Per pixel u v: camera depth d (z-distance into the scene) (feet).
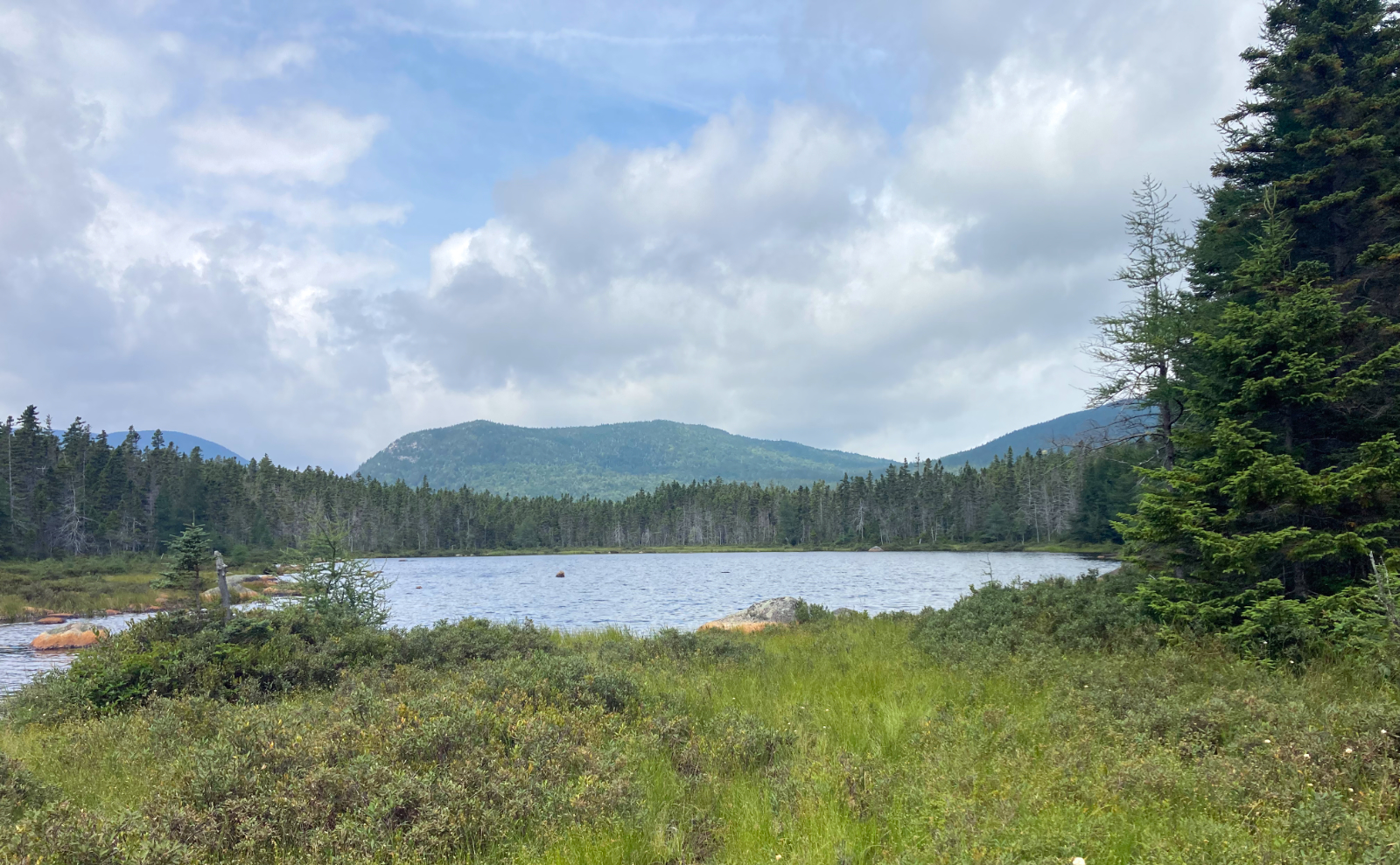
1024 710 31.81
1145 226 62.49
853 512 585.22
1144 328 59.31
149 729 31.42
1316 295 41.81
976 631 51.67
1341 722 23.81
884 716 32.32
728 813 23.04
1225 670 34.86
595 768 24.73
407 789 21.58
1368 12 54.60
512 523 632.38
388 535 538.88
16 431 269.23
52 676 41.91
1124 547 53.31
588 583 213.87
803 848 19.24
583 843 19.83
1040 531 412.98
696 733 31.27
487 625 56.24
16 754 30.63
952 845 17.30
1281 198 53.31
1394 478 37.50
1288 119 57.88
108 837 18.52
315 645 46.85
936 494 531.09
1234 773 20.80
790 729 30.94
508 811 21.58
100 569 203.51
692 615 121.08
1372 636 32.78
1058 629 47.55
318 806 21.29
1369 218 51.88
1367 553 37.01
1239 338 44.16
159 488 311.88
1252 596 40.22
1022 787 21.11
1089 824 18.29
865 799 22.02
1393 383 43.73
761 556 454.81
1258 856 15.71
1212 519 42.34
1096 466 299.79
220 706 35.60
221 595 48.85
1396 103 50.62
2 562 213.25
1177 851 16.58
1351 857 16.21
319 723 29.32
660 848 20.07
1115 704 29.86
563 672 37.19
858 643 58.29
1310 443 45.50
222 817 20.75
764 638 66.90
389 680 40.40
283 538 351.05
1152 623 44.16
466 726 27.27
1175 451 59.88
